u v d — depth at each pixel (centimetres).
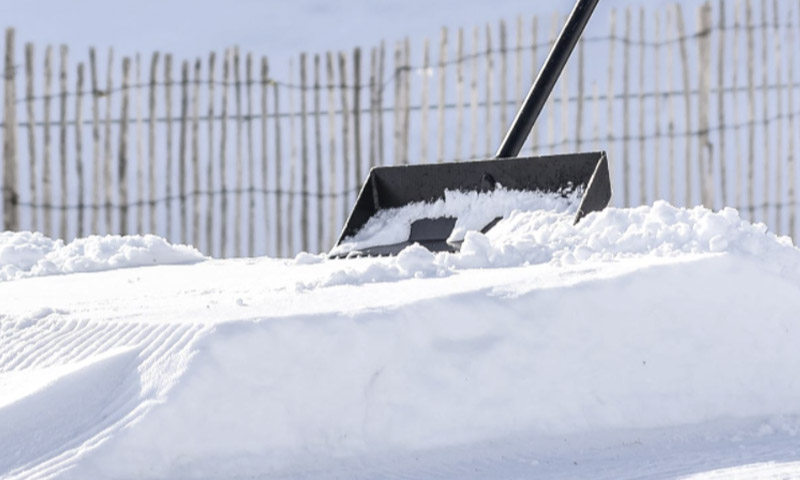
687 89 2647
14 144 2591
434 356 770
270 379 725
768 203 2706
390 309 770
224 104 2616
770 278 868
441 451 753
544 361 794
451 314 781
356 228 1252
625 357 817
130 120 2617
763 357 855
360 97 2620
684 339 836
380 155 2620
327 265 1141
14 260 1323
